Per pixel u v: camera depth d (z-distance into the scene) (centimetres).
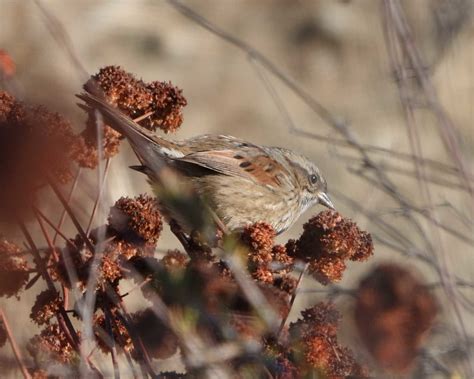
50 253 857
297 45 2445
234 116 2322
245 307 802
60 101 834
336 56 2395
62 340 834
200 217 886
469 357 899
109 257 826
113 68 912
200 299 777
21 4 2086
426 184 1125
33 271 835
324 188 1381
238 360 793
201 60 2455
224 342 780
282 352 805
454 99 1786
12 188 691
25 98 809
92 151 857
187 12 1279
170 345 845
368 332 866
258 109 2325
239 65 2445
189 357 775
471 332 987
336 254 896
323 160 1983
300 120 2270
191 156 1140
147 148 946
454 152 1155
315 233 897
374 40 2362
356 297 879
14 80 848
